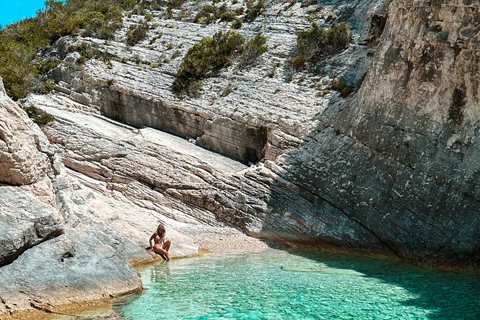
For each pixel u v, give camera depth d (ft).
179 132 81.76
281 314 28.58
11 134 33.24
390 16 55.36
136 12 114.93
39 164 36.47
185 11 110.83
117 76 90.68
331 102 67.62
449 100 45.09
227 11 104.01
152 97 84.02
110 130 78.64
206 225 60.18
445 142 44.65
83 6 126.31
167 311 28.81
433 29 46.52
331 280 36.91
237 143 73.15
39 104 87.51
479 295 32.73
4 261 28.19
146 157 70.08
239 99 76.54
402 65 50.57
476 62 42.06
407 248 43.73
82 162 72.59
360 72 71.46
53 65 100.37
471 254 39.32
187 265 42.39
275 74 79.30
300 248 51.85
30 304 27.45
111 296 31.32
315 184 55.52
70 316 27.45
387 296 32.48
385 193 48.29
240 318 27.81
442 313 28.99
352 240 48.49
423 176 45.47
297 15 91.50
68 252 31.89
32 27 116.88
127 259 41.27
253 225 56.65
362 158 53.21
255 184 59.72
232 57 87.25
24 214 31.04
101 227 42.01
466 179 41.50
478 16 42.14
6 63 96.73
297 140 64.28
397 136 49.62
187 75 86.02
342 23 83.92
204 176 64.39
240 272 39.73
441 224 42.11
